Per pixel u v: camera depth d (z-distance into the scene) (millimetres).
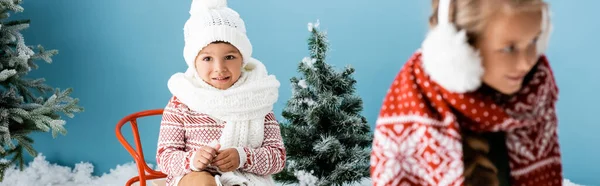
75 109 2754
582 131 2918
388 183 996
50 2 3248
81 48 3270
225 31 1825
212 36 1814
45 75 3309
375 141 1026
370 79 3045
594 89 2875
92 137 3350
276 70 3125
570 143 2943
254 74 1919
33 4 3258
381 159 1006
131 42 3229
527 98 971
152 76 3242
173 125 1852
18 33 2738
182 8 3152
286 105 2635
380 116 1027
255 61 1979
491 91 953
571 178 2963
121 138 1895
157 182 2041
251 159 1780
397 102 1007
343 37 3041
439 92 952
